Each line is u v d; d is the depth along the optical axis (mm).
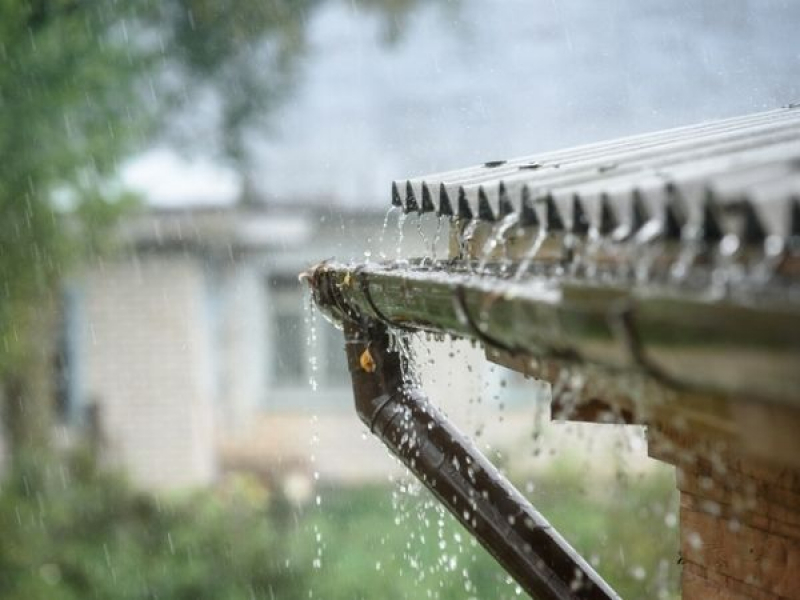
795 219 2152
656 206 2500
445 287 3217
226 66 26953
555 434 17875
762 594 3924
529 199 3133
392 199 4602
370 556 18438
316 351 24531
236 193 26422
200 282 24219
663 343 2275
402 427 4508
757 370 2064
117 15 23359
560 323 2604
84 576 18984
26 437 21109
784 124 3838
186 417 24094
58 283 21594
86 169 20938
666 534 13875
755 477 3861
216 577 18844
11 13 20594
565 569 4109
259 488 21188
